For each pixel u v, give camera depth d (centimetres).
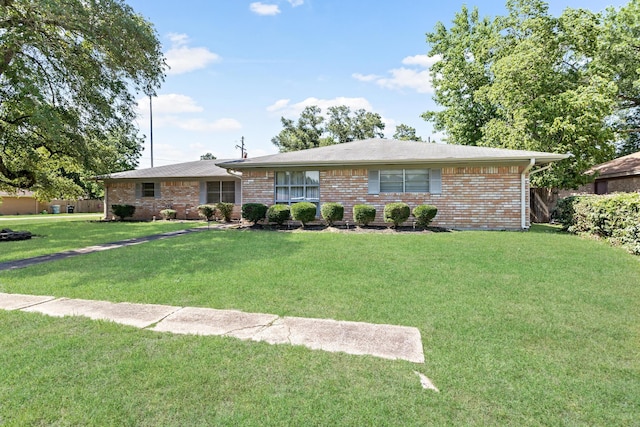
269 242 902
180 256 723
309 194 1320
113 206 1845
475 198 1187
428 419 210
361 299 437
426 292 465
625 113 2172
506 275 552
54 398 228
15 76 1068
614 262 636
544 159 1127
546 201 1677
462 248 786
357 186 1274
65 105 1299
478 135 2041
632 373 264
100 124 1401
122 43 1216
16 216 2680
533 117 1447
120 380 249
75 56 1215
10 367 266
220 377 254
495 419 210
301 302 427
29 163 1502
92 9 1130
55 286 503
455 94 2083
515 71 1477
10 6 1110
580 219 997
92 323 356
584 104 1363
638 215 707
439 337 326
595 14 1620
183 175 1805
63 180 1716
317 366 271
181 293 465
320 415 212
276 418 210
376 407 221
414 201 1230
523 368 270
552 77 1502
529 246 804
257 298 443
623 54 1711
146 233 1209
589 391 239
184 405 222
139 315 384
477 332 337
